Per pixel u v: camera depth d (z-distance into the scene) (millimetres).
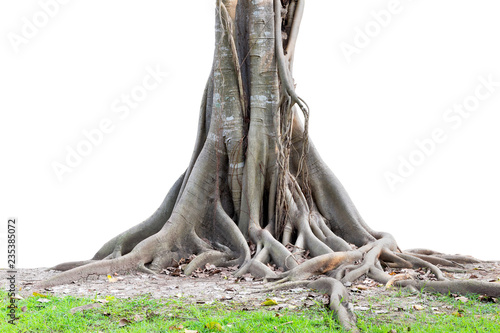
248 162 12336
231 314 7309
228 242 12234
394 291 8805
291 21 12766
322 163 13109
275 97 12359
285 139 12031
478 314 7426
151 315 7383
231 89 12438
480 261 12703
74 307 7797
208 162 12633
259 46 12250
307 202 12867
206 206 12609
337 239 11797
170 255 11992
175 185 13375
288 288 9133
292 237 12211
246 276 10625
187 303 8039
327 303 7730
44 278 10891
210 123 12844
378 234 12422
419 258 11312
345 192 12984
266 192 12578
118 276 11133
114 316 7438
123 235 12781
